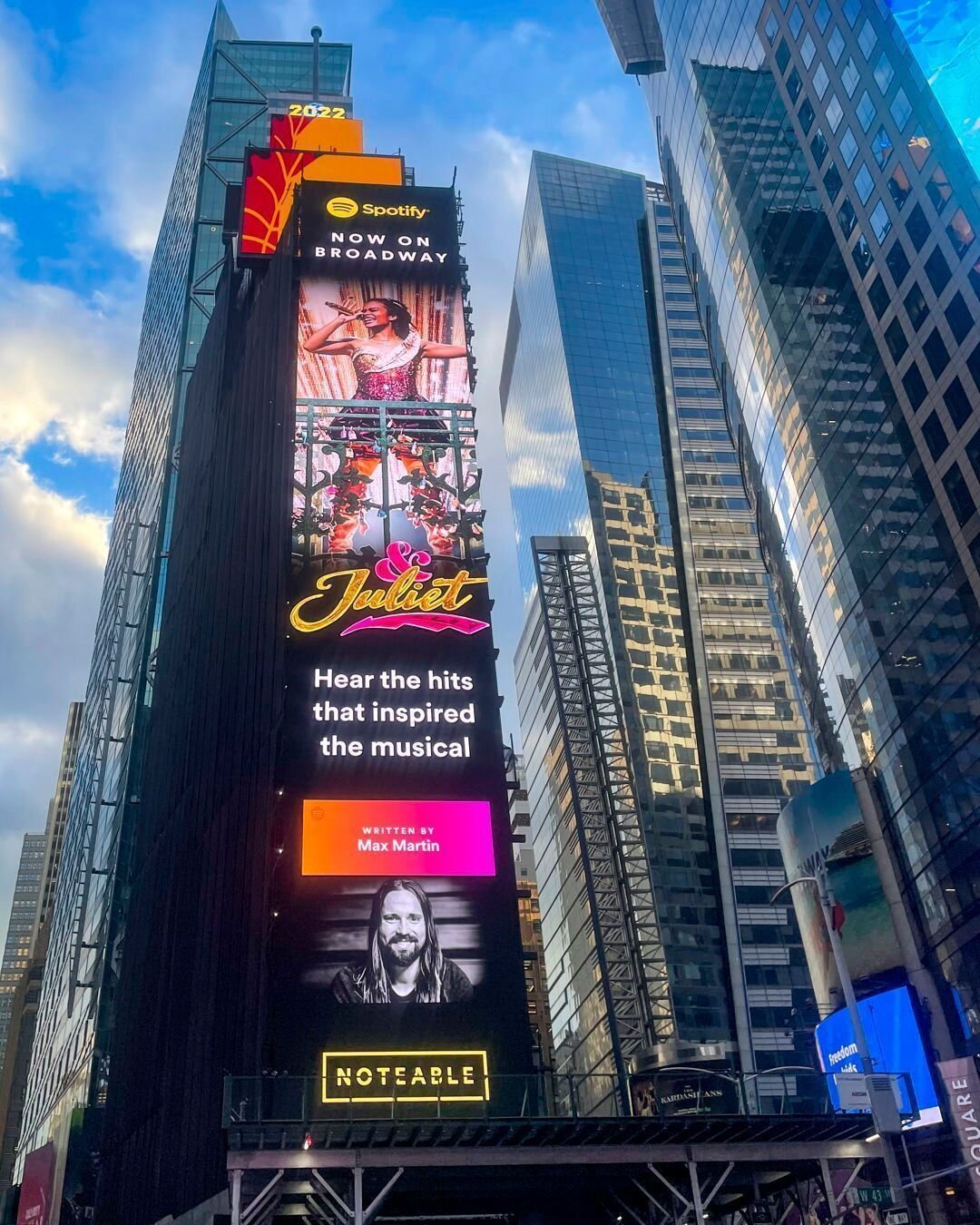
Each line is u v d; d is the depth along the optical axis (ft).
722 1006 481.46
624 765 546.67
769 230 349.20
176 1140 229.66
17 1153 613.93
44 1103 514.68
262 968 194.18
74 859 571.69
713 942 499.51
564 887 559.38
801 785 541.75
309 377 265.34
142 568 514.68
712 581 602.44
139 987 321.11
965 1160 221.46
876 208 281.95
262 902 202.90
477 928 199.82
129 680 490.90
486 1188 143.13
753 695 566.77
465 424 262.06
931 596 262.47
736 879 511.40
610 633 587.68
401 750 218.18
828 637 323.37
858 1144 133.69
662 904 506.07
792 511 347.15
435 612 235.61
